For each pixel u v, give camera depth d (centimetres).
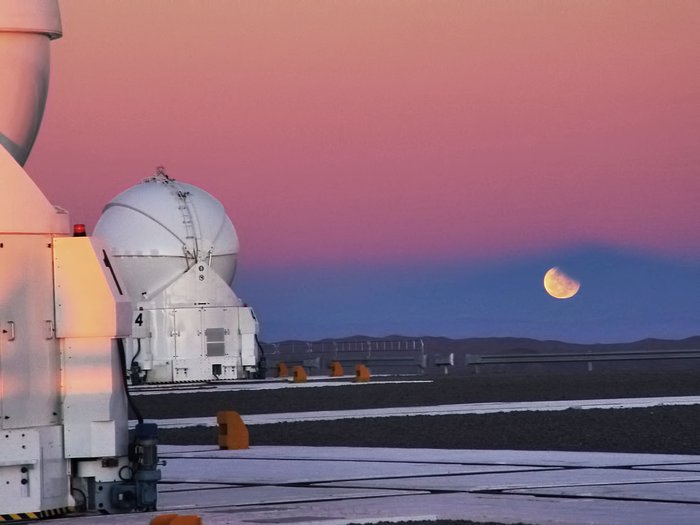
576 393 9062
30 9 3841
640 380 11100
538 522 3250
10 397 3556
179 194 13450
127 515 3556
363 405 8294
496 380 11656
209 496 4031
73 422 3647
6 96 3806
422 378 12675
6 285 3575
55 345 3656
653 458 4844
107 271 3694
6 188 3609
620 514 3375
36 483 3550
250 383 12431
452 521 3300
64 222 3712
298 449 5641
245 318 13338
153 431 3756
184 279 13150
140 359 12975
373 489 4075
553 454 5062
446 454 5159
